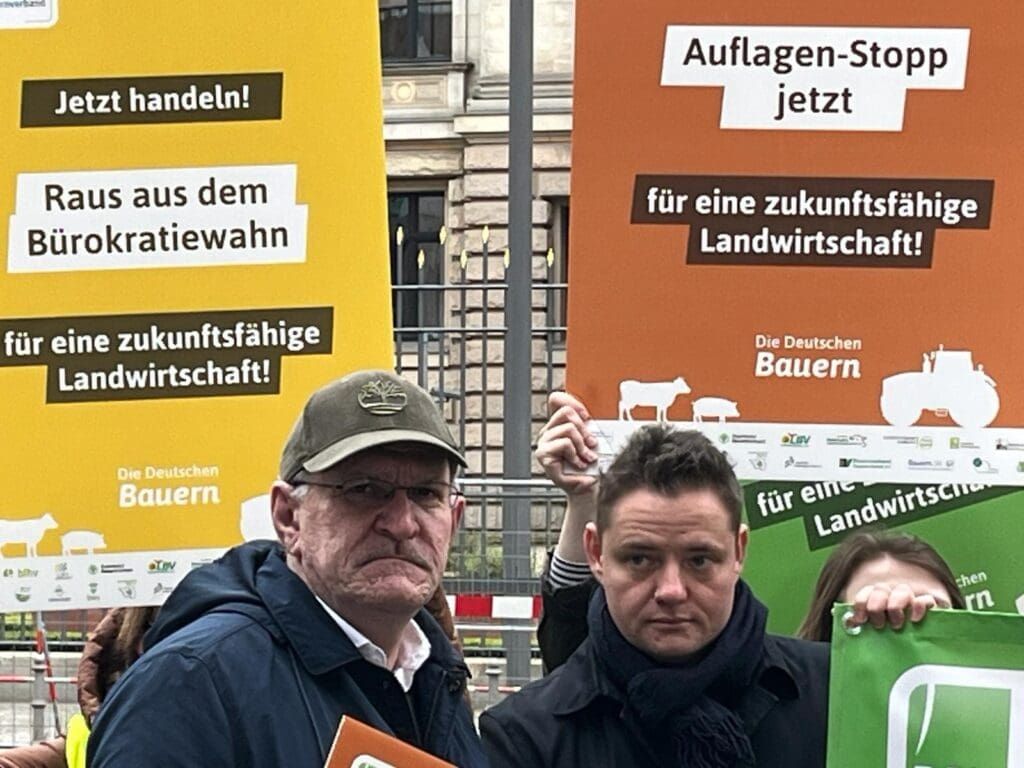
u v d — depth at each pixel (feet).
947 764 10.41
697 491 9.84
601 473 11.14
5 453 13.34
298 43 13.43
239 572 9.75
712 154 13.08
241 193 13.43
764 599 14.21
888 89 13.05
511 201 32.60
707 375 13.08
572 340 13.12
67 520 13.34
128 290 13.38
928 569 12.61
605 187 13.12
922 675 10.45
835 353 13.07
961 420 13.03
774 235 13.10
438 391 45.68
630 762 10.05
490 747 10.24
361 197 13.50
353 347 13.50
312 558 9.41
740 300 13.09
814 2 13.03
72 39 13.33
